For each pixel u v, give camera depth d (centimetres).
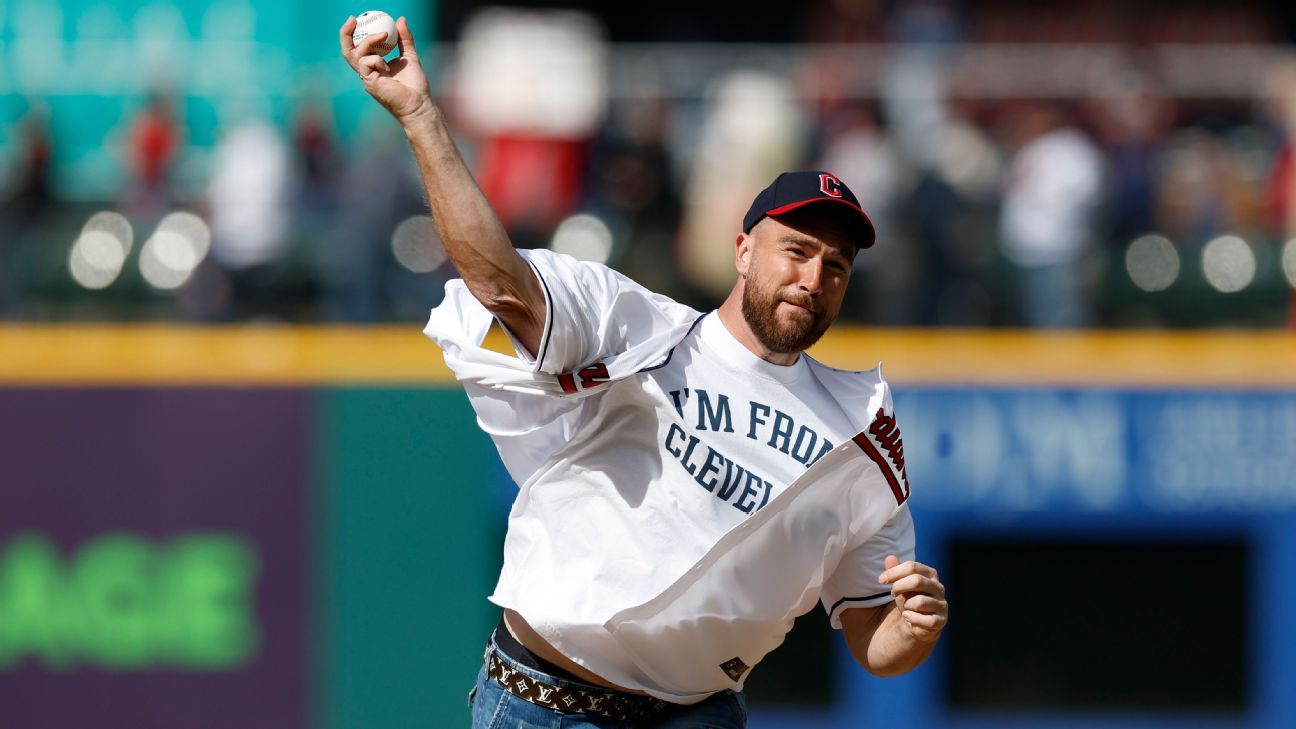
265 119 3534
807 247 1314
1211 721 3562
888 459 1377
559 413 1375
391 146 3522
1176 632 3572
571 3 4419
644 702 1405
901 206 3472
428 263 3512
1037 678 3588
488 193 3397
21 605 3584
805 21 4281
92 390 3562
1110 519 3525
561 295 1271
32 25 3819
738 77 3472
